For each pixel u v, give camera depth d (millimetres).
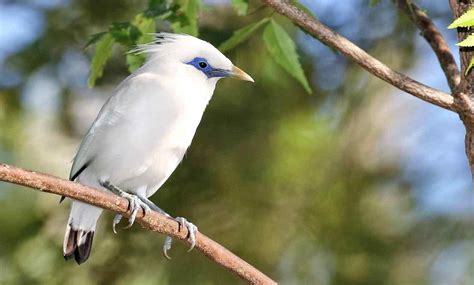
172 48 10062
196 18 9945
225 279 13750
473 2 7648
